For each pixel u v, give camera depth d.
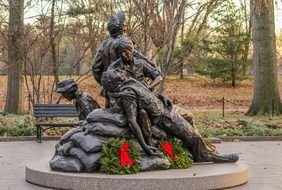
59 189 7.51
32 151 13.12
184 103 33.34
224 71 37.00
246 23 36.06
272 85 24.38
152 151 7.98
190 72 43.91
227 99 34.78
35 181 7.96
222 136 16.64
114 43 8.55
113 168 7.50
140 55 8.83
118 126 8.01
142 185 7.09
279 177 8.92
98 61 8.95
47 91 25.67
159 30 20.39
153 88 8.62
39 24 25.23
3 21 23.00
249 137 16.61
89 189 7.23
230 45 35.69
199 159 8.86
